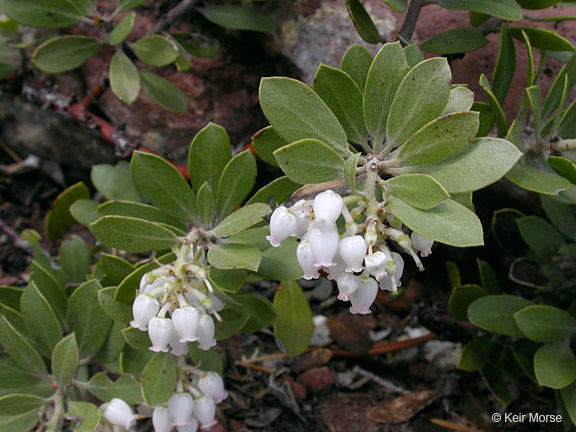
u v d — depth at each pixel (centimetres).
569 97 20
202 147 14
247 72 23
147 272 13
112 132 24
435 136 10
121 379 15
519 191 21
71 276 20
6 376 15
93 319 15
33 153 26
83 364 15
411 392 21
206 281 11
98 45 20
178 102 21
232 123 24
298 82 11
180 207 14
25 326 16
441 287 23
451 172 10
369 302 11
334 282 24
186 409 13
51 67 19
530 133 19
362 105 12
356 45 13
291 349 19
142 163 14
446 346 22
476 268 23
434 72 11
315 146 10
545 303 20
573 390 16
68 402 15
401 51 11
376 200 11
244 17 20
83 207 20
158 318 11
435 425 20
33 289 15
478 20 19
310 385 21
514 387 21
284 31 22
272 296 24
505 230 22
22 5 18
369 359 22
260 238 13
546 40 16
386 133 11
